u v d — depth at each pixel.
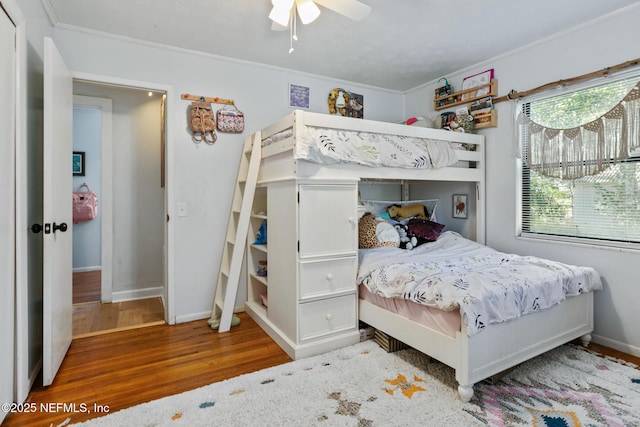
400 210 3.64
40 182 2.20
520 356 2.05
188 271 3.11
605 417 1.70
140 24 2.59
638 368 2.20
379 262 2.58
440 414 1.72
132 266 3.89
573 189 2.79
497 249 3.30
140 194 3.91
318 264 2.43
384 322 2.40
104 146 3.71
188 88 3.06
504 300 1.92
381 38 2.82
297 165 2.32
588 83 2.62
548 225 2.96
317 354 2.40
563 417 1.70
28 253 1.98
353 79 3.81
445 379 2.05
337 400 1.83
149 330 2.89
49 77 1.91
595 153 2.57
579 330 2.44
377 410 1.75
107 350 2.49
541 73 2.90
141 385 2.01
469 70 3.46
